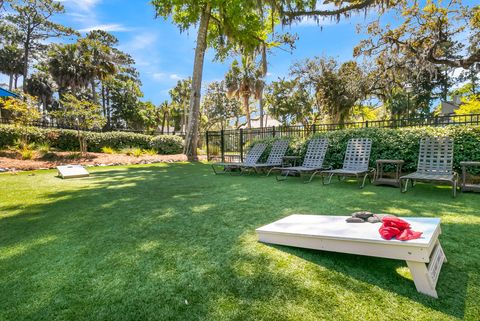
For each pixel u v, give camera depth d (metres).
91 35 28.70
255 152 8.92
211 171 8.88
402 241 1.75
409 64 11.84
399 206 3.83
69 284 1.92
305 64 17.58
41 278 2.01
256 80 23.58
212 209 3.90
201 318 1.52
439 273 1.92
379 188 5.38
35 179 7.04
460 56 12.66
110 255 2.39
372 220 2.33
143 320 1.52
